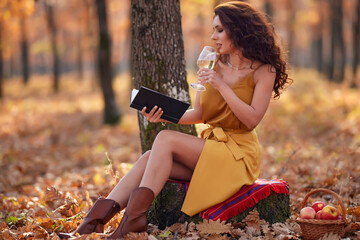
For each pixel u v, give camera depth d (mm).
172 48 3781
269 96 2957
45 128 11570
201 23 25688
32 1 9570
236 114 2869
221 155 2898
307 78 22656
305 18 23062
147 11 3732
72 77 36469
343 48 19469
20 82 31344
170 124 3770
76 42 31031
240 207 2965
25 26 26422
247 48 2887
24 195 4867
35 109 16156
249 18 2910
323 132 8812
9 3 9344
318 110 11484
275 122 9797
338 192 4066
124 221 2764
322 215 2766
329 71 21484
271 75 2945
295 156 5578
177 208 3236
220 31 2963
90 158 7469
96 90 24609
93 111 15406
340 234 2756
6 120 13047
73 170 6453
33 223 3336
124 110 15258
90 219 2824
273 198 3113
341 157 5281
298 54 36469
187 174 3123
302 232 2816
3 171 6410
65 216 3408
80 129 11492
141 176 2986
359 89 16500
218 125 3084
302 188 4434
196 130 3947
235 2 3006
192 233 2914
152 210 3359
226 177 2877
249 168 2953
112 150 8250
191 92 11438
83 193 4609
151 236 2723
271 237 2830
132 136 9938
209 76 2844
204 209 2881
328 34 26297
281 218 3145
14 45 31250
